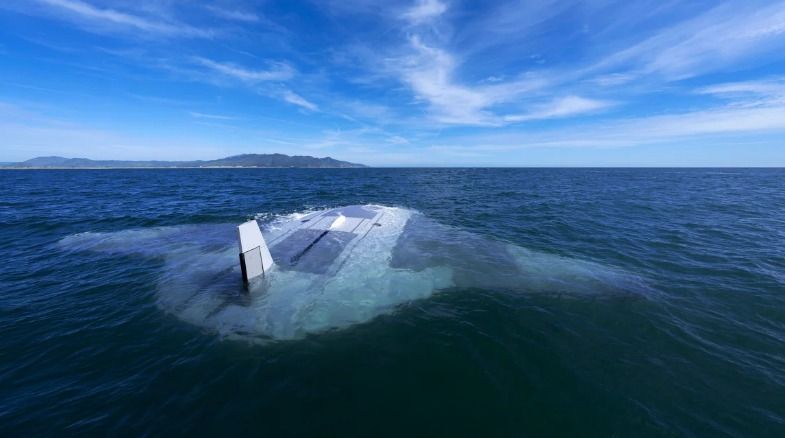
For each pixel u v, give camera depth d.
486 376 5.04
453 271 9.12
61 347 5.67
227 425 4.10
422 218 16.14
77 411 4.30
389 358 5.43
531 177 61.47
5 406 4.37
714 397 4.62
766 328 6.42
